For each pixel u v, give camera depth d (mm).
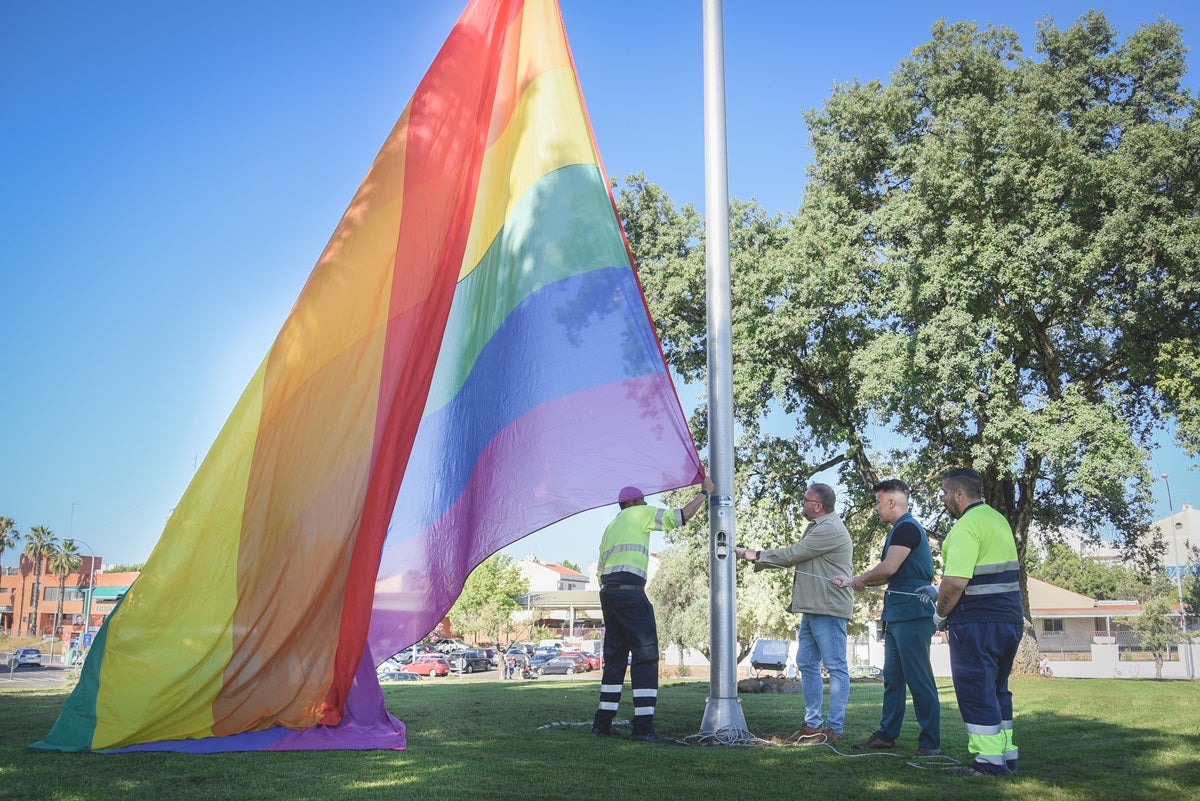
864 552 25875
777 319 21781
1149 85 22672
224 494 5910
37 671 65312
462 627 67250
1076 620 60562
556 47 7762
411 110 6961
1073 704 8289
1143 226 19297
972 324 19922
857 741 5906
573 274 7211
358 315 6418
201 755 5055
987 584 4699
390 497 6141
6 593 109812
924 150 21297
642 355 6949
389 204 6703
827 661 6031
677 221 24703
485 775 4277
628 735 6188
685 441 6695
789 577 24297
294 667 5703
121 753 5148
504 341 7172
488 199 7480
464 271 7430
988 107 21484
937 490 22891
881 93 24578
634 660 6129
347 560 5898
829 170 25109
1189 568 55781
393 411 6262
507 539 6688
